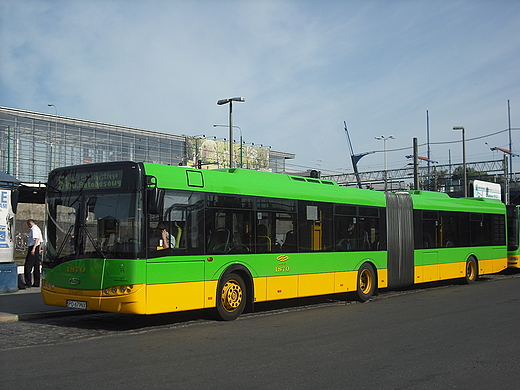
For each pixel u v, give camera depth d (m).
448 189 63.16
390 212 16.69
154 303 9.88
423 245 17.98
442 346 8.84
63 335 9.62
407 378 6.83
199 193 10.99
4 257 15.33
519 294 16.88
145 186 9.95
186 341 9.13
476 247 20.83
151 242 9.92
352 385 6.47
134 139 55.09
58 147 47.69
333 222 14.49
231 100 29.98
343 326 10.84
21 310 12.09
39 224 32.34
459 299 15.67
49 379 6.57
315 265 13.70
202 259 10.85
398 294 17.34
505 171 51.47
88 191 10.41
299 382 6.58
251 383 6.50
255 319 11.82
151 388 6.22
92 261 9.99
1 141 43.47
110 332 9.95
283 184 13.22
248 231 12.00
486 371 7.23
